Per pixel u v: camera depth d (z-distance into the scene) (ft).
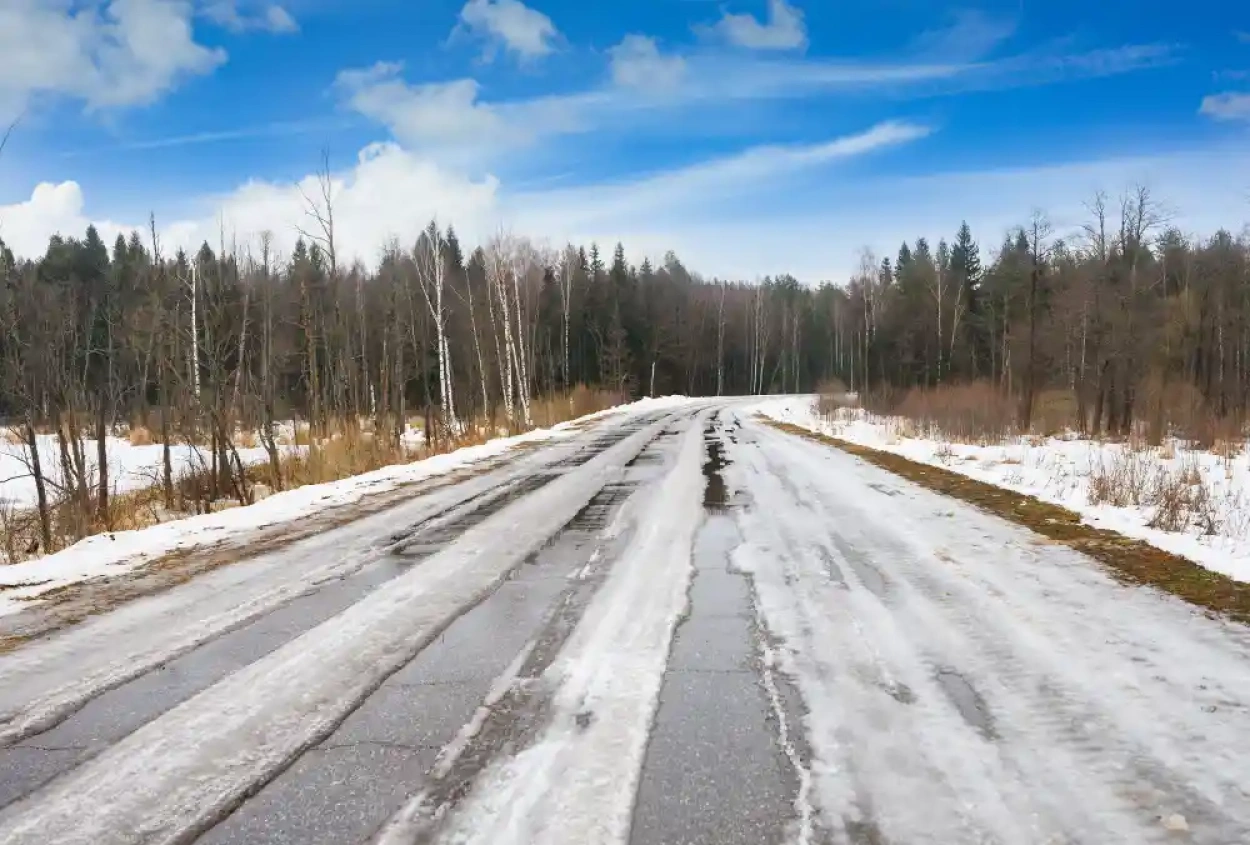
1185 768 9.43
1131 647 13.57
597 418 103.45
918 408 94.43
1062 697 11.55
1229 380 91.25
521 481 38.06
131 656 14.29
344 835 8.43
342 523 27.58
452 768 9.86
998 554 20.79
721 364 257.55
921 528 24.45
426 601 17.43
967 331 190.08
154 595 18.48
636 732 10.74
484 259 125.29
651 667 13.16
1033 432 80.79
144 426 90.43
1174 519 24.40
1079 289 94.12
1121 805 8.66
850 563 20.07
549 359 162.81
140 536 25.43
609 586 18.34
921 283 189.98
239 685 12.77
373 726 11.13
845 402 143.74
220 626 15.96
